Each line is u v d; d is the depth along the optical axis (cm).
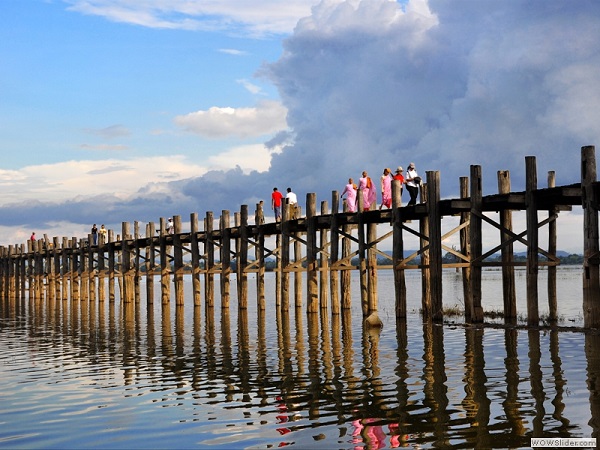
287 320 2850
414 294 4909
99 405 1263
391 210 2556
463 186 2423
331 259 2838
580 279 6862
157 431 1071
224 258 3556
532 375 1369
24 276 5953
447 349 1770
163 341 2234
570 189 1900
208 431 1060
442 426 1024
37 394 1380
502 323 2320
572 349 1662
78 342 2280
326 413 1135
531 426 1002
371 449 934
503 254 2458
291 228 3183
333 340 2091
